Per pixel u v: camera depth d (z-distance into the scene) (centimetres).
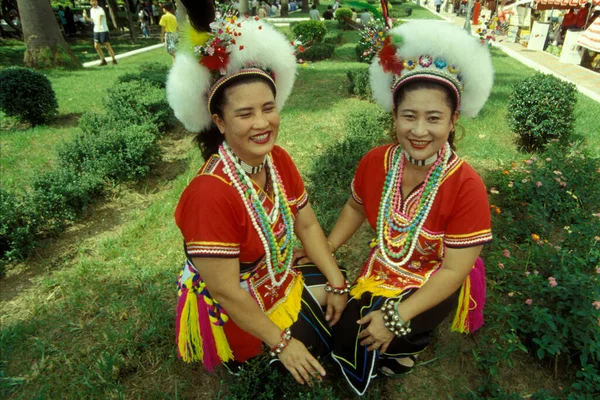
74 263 371
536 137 571
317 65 1216
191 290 222
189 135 670
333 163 479
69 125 733
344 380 245
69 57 1235
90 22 2445
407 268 227
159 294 314
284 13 3131
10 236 368
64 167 487
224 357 224
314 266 250
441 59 184
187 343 228
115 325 291
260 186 210
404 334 207
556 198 398
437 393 242
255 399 228
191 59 182
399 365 242
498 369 252
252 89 181
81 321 300
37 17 1188
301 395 218
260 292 222
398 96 197
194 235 190
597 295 244
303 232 243
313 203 427
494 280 306
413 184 215
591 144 605
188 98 189
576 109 757
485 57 195
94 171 478
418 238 215
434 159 205
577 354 251
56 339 286
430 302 205
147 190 495
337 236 255
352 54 1428
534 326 244
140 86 718
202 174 198
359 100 820
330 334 235
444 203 204
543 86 558
